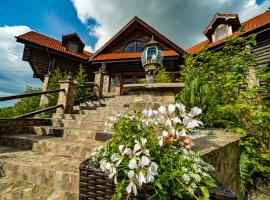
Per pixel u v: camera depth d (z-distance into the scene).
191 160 1.08
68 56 11.70
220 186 1.01
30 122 4.21
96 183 1.14
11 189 1.84
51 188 1.88
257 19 10.12
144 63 3.72
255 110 3.19
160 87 3.10
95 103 6.38
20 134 3.79
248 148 2.96
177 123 1.20
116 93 9.94
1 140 3.40
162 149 1.17
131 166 0.95
